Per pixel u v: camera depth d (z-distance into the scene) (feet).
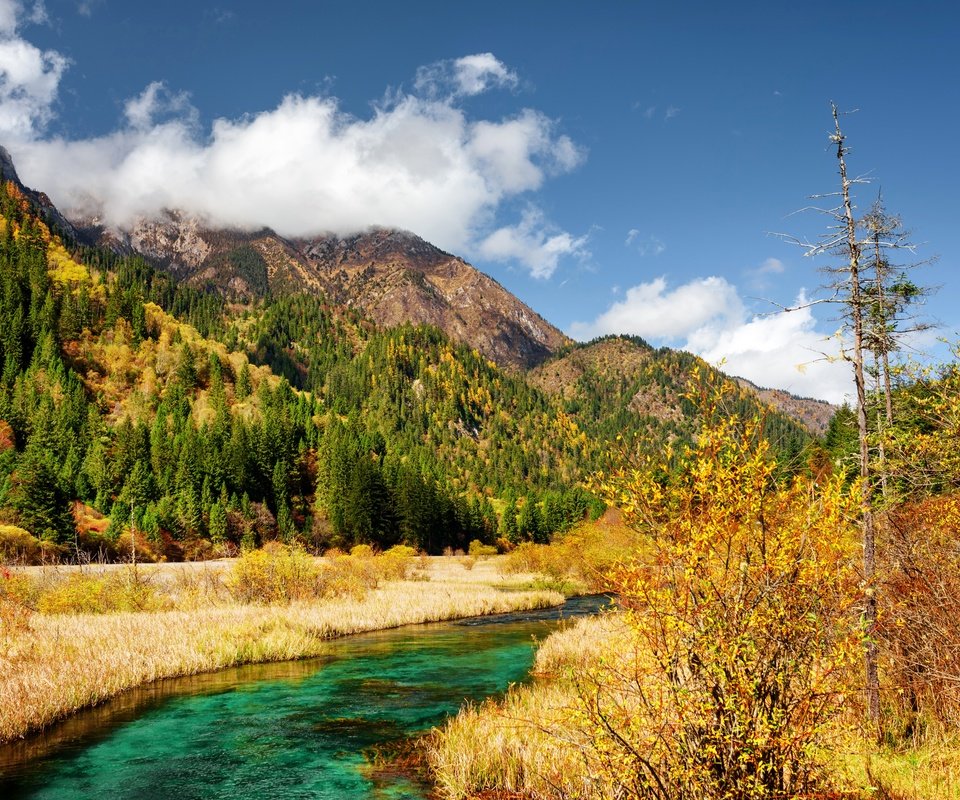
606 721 16.92
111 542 218.79
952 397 28.32
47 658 54.54
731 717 15.85
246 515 288.71
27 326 441.27
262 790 33.73
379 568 171.94
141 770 36.78
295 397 539.29
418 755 38.70
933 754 24.80
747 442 16.62
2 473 244.83
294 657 70.69
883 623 26.13
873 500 28.81
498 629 93.25
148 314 548.72
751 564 16.29
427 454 598.34
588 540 120.16
